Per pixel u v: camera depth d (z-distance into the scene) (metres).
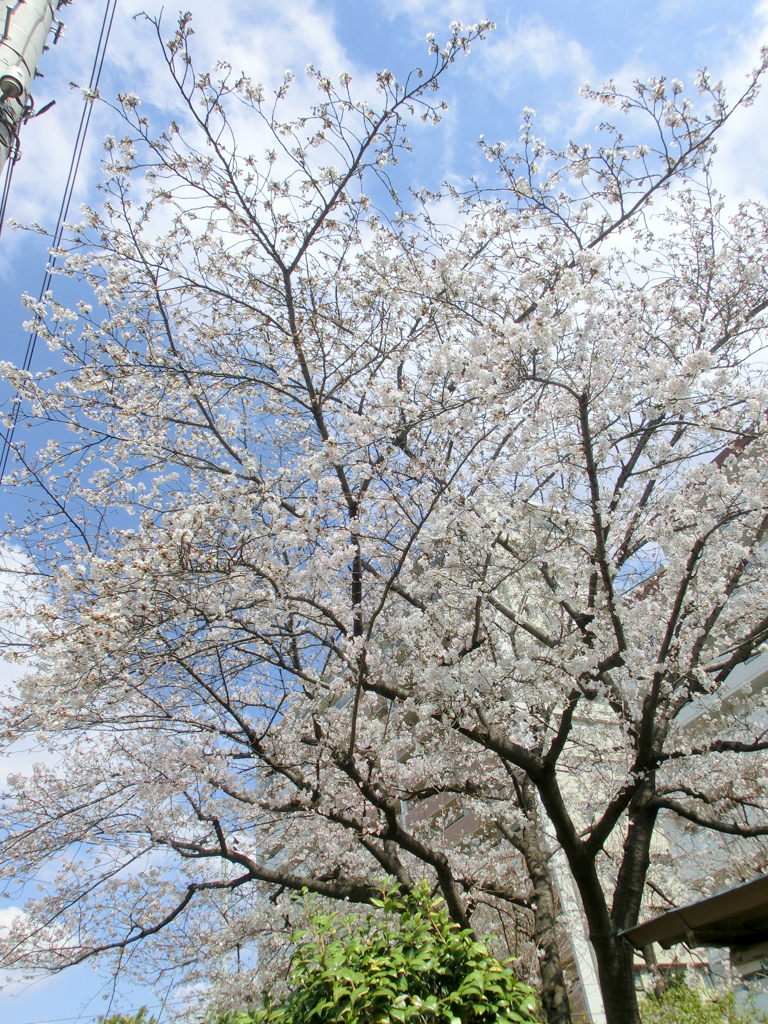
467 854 9.16
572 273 5.10
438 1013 3.05
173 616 5.20
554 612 6.82
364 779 5.50
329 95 6.04
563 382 5.33
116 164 6.23
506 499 5.95
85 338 6.84
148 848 6.75
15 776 7.55
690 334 6.49
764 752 7.07
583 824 9.34
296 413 7.54
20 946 7.13
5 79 4.64
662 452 5.64
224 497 5.64
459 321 6.47
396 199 6.75
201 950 7.82
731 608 6.50
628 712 6.09
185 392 6.82
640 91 6.15
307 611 6.63
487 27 5.66
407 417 5.52
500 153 6.35
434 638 5.90
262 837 7.84
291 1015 3.17
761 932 4.38
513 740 6.16
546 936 5.94
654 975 7.33
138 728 6.36
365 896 6.13
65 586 5.06
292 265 6.70
